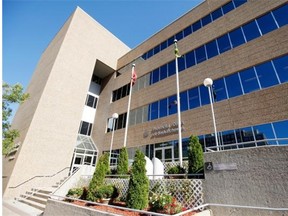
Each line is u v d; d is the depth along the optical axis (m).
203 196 7.21
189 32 19.25
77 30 24.70
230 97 13.40
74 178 14.13
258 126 11.36
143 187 7.41
